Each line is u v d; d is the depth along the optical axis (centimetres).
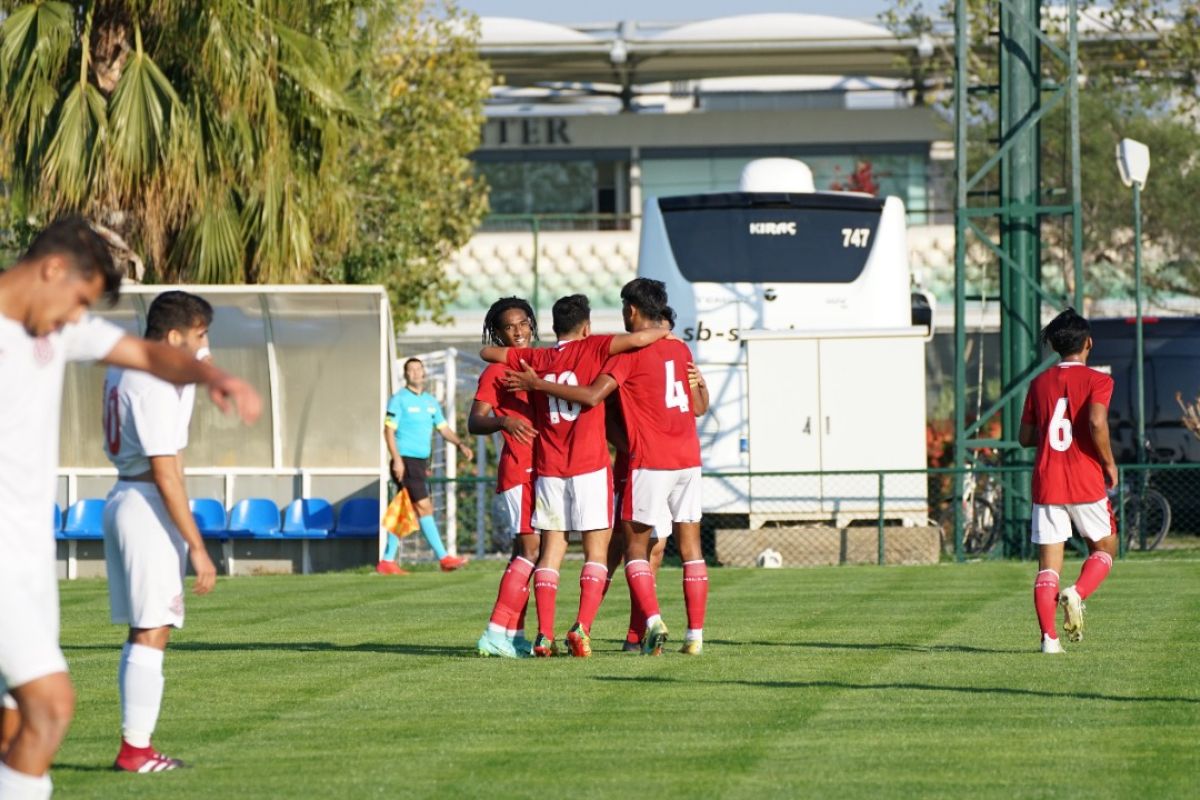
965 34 8156
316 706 3147
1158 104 14762
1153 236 14950
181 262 8081
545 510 3909
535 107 17250
